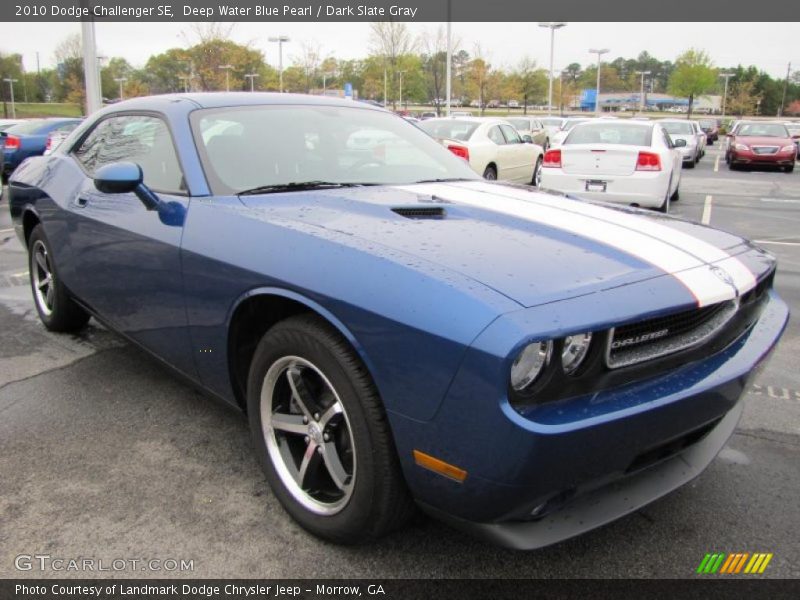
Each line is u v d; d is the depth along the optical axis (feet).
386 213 7.91
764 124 72.95
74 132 13.16
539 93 186.29
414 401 5.89
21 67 203.51
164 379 11.91
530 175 44.21
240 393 8.41
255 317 7.98
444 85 151.12
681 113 292.81
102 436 9.84
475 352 5.42
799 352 13.80
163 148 9.59
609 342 5.87
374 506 6.59
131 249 9.37
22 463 9.05
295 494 7.58
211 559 7.19
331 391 6.99
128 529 7.68
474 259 6.39
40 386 11.58
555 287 5.97
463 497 5.85
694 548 7.50
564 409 5.68
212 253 7.89
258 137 9.82
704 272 6.91
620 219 8.28
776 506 8.30
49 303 13.96
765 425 10.50
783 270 21.30
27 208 13.37
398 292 6.01
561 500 6.11
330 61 140.67
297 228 7.32
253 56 123.24
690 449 7.62
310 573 7.01
